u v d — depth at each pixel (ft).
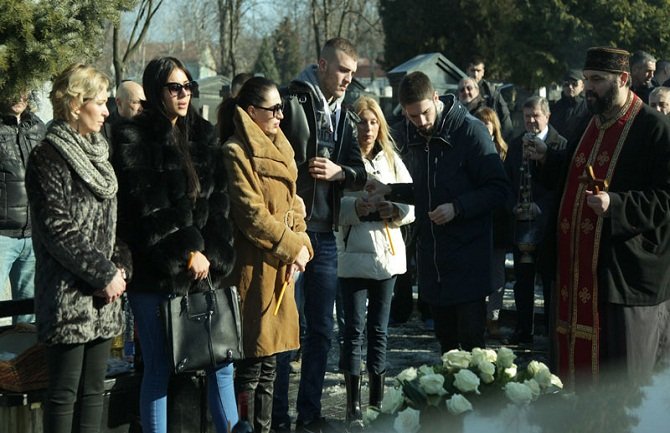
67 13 22.22
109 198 13.32
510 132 36.11
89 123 13.12
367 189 18.25
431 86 17.99
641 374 8.03
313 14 100.17
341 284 18.70
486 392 9.19
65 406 13.16
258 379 16.15
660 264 15.29
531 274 25.20
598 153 15.74
